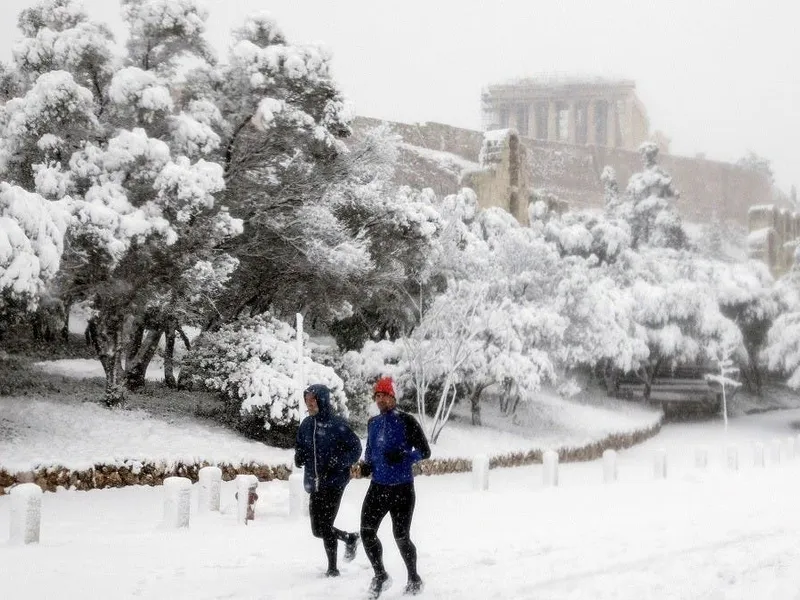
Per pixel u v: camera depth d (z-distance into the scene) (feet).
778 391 221.66
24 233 52.39
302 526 37.99
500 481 77.61
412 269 94.43
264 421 70.23
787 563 25.71
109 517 46.21
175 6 73.15
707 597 20.98
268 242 82.74
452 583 22.56
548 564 25.57
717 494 52.85
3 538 36.83
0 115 68.33
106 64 71.00
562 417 123.44
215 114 75.25
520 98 475.31
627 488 59.62
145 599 20.71
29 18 74.13
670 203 279.69
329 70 78.74
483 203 222.28
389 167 91.50
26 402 65.31
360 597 20.94
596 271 168.35
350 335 102.78
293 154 79.87
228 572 24.63
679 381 193.67
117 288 65.51
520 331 102.78
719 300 195.21
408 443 21.54
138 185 67.67
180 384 83.92
